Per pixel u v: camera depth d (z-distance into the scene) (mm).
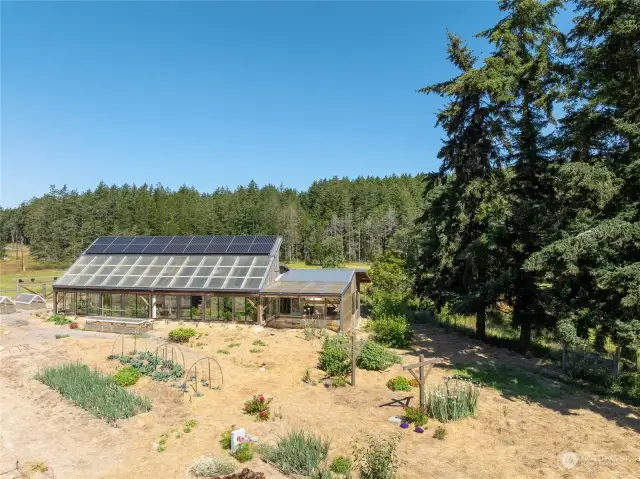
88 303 31719
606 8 16062
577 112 18469
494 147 23391
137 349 22406
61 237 92625
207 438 12711
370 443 12102
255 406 14508
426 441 12500
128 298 30906
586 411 14891
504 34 21750
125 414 14109
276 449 11625
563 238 15773
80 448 12180
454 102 24344
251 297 28938
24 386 16859
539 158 21594
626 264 14414
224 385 17297
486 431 13219
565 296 17031
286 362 20672
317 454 11266
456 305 24219
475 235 24453
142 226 100000
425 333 28516
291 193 152625
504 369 19922
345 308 28734
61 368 17844
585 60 18578
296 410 14781
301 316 30578
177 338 24281
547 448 12086
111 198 113750
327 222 108875
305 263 98875
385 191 122562
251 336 25828
